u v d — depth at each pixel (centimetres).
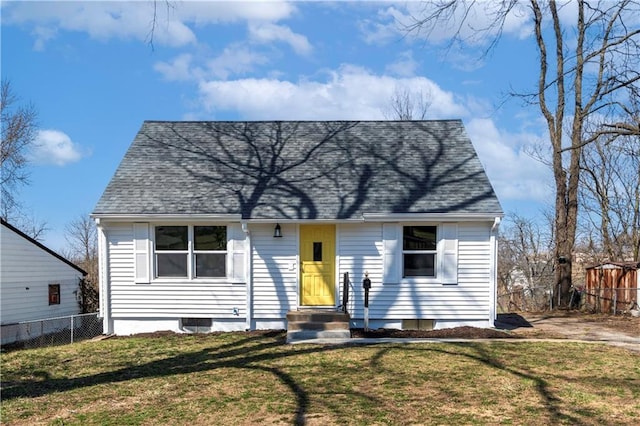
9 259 1709
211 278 1270
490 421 557
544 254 2733
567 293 1814
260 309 1268
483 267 1245
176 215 1227
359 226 1261
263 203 1265
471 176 1324
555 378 740
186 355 974
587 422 554
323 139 1504
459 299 1245
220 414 594
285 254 1270
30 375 841
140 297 1265
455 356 897
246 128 1563
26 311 1780
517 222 2828
